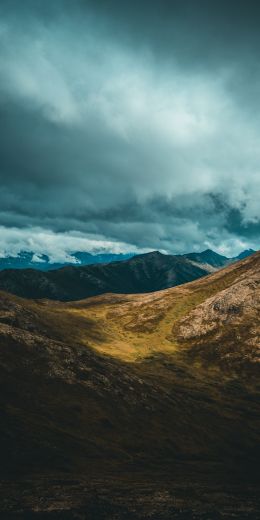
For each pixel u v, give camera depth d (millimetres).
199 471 80000
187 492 64625
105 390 108188
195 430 105125
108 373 120312
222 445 100188
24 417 82875
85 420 90688
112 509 53781
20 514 49406
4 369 100250
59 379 105125
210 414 119688
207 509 57062
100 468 72062
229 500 62250
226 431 109562
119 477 69062
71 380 106688
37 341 120875
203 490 66625
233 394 145375
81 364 118250
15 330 122125
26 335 121688
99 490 60562
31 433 76938
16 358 107500
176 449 91062
